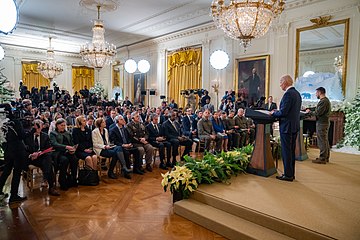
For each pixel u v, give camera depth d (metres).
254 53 8.10
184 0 7.16
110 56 7.84
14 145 3.43
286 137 3.60
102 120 4.75
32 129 3.99
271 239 2.38
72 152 4.08
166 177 3.44
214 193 3.16
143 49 12.39
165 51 11.24
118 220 2.97
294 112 3.54
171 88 11.02
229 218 2.79
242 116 6.79
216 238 2.62
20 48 13.22
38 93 11.05
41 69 11.92
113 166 4.59
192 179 3.33
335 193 3.16
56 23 9.48
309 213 2.61
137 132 5.07
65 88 14.92
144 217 3.06
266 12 4.07
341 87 6.47
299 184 3.50
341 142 6.33
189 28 9.78
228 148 6.33
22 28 10.16
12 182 3.44
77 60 15.30
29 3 7.48
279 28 7.44
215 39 9.20
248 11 3.98
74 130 4.38
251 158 4.03
